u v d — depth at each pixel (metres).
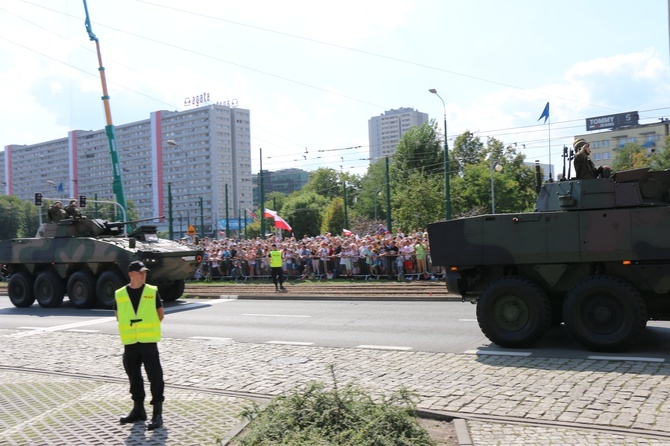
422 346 10.86
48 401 7.75
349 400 5.79
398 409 5.56
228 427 6.38
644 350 9.85
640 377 7.96
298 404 5.76
